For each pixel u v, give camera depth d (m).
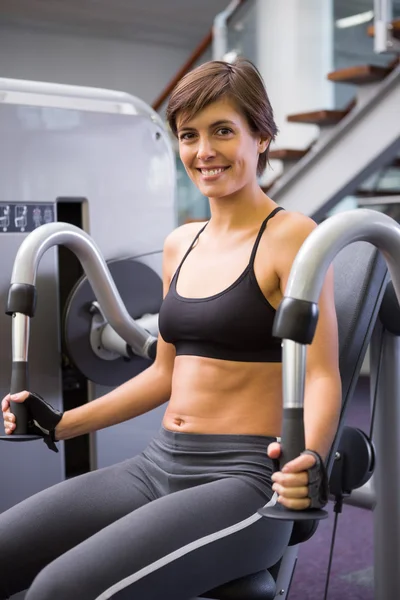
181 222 4.76
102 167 1.81
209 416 1.24
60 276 1.86
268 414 1.22
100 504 1.25
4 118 1.68
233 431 1.22
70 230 1.48
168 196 1.91
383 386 1.62
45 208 1.74
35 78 8.06
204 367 1.25
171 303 1.30
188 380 1.27
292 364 0.95
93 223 1.81
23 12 7.70
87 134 1.78
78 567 1.04
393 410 1.62
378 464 1.65
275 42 4.56
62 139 1.75
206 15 8.25
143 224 1.87
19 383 1.36
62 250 1.86
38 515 1.23
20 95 1.70
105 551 1.05
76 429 1.38
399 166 4.92
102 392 1.82
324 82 4.50
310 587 2.09
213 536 1.10
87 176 1.79
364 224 1.00
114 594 1.02
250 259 1.24
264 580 1.18
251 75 1.26
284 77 4.58
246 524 1.12
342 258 1.39
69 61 8.23
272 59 4.58
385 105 4.10
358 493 1.69
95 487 1.27
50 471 1.76
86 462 1.87
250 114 1.25
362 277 1.34
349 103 4.43
